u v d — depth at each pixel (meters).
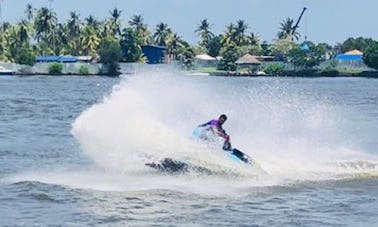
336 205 22.47
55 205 21.80
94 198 22.83
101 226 19.36
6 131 46.03
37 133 44.69
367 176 27.50
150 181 25.61
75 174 27.08
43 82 155.12
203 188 24.66
